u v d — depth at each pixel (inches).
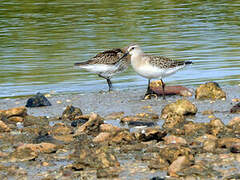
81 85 690.8
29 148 422.0
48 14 1198.9
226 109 551.5
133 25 1056.8
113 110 566.6
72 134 471.5
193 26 1039.0
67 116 535.2
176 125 484.4
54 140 451.5
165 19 1117.1
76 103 602.5
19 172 378.0
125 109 569.0
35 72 747.4
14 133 482.3
